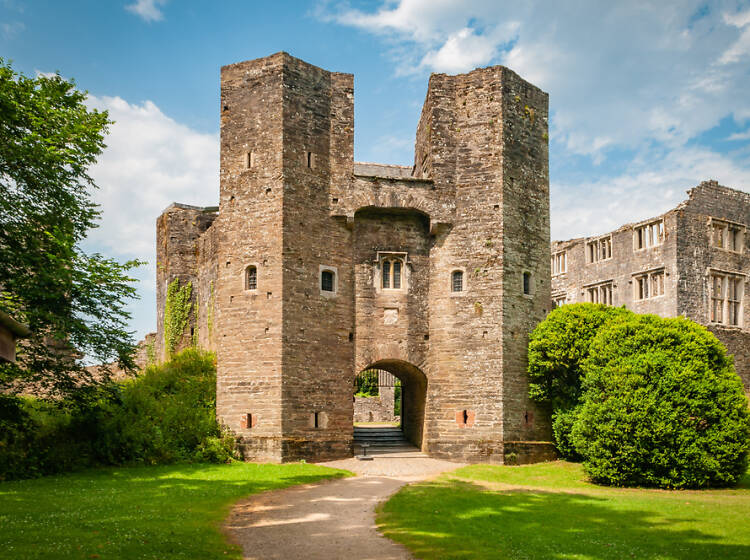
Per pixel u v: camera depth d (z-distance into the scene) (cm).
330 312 2873
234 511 1697
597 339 2533
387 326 2977
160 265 4588
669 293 3916
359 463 2698
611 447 2292
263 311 2759
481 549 1325
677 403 2256
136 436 2519
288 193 2814
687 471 2234
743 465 2297
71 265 2502
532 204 3102
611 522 1608
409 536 1429
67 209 2647
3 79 2450
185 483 2069
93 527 1363
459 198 3038
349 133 3016
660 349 2380
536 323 3025
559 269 4903
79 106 2777
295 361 2731
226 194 2941
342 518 1623
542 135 3203
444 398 2912
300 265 2808
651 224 4112
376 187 2984
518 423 2872
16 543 1182
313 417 2747
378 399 5162
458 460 2825
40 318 2386
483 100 3080
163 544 1270
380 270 3014
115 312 2620
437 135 3072
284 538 1412
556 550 1321
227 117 2989
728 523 1599
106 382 2648
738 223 4194
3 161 2416
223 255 2917
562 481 2389
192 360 3462
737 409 2288
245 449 2686
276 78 2884
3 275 2373
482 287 2942
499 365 2861
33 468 2175
